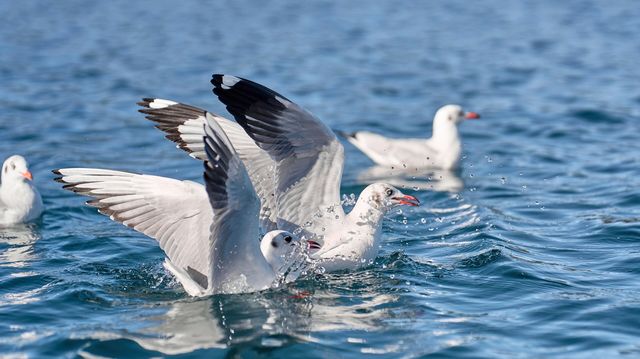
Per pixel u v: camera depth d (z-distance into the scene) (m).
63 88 28.83
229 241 11.25
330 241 13.38
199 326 11.05
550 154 21.39
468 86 29.89
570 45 37.16
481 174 20.03
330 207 13.45
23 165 16.20
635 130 23.42
